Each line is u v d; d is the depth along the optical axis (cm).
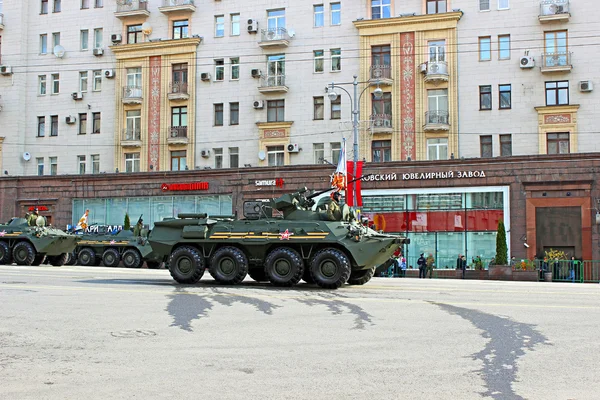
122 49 4281
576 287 1961
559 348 852
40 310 1161
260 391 641
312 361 774
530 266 2950
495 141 3631
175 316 1110
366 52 3834
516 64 3625
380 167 3681
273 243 1692
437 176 3588
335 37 3912
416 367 745
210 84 4131
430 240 3600
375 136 3797
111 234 3500
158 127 4209
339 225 1673
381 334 949
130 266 3388
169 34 4231
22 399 615
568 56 3538
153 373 713
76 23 4441
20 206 4403
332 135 3878
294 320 1077
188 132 4138
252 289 1591
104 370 726
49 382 675
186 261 1755
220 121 4125
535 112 3588
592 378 697
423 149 3722
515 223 3447
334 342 890
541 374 714
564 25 3572
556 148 3569
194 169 4066
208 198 4038
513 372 722
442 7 3769
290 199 1762
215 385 663
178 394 630
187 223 1775
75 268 2770
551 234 3400
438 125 3644
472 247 3528
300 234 1664
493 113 3641
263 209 1783
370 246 1631
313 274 1638
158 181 4128
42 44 4534
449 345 870
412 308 1227
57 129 4447
